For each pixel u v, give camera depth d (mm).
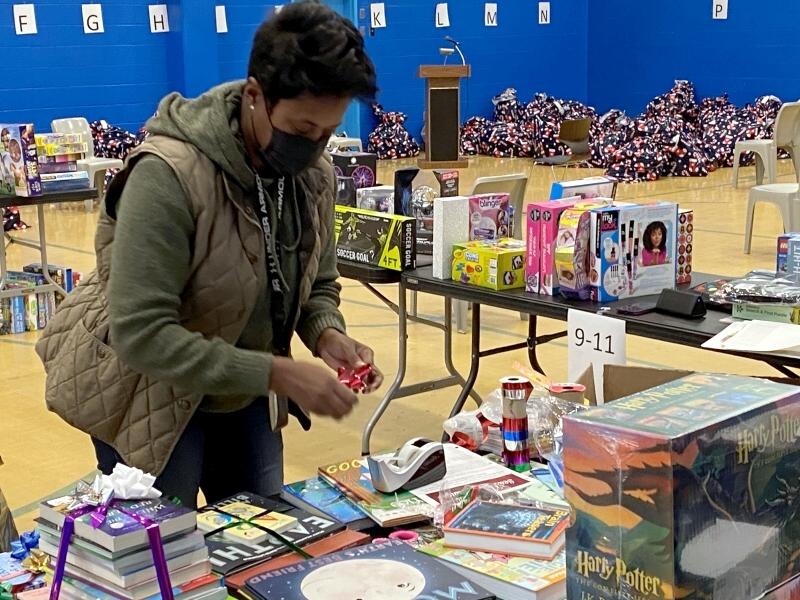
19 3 10852
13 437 4355
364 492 1973
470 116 14844
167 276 1726
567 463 1406
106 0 11453
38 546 1672
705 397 1456
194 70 12008
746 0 13773
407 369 5262
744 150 10516
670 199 10352
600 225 3023
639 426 1336
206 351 1699
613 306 3008
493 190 5352
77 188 6223
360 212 3750
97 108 11594
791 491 1453
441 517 1836
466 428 2328
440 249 3471
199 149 1759
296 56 1575
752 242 7941
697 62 14453
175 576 1473
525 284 3271
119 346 1714
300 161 1720
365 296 6961
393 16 13859
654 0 14781
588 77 15836
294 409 2188
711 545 1341
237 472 2203
